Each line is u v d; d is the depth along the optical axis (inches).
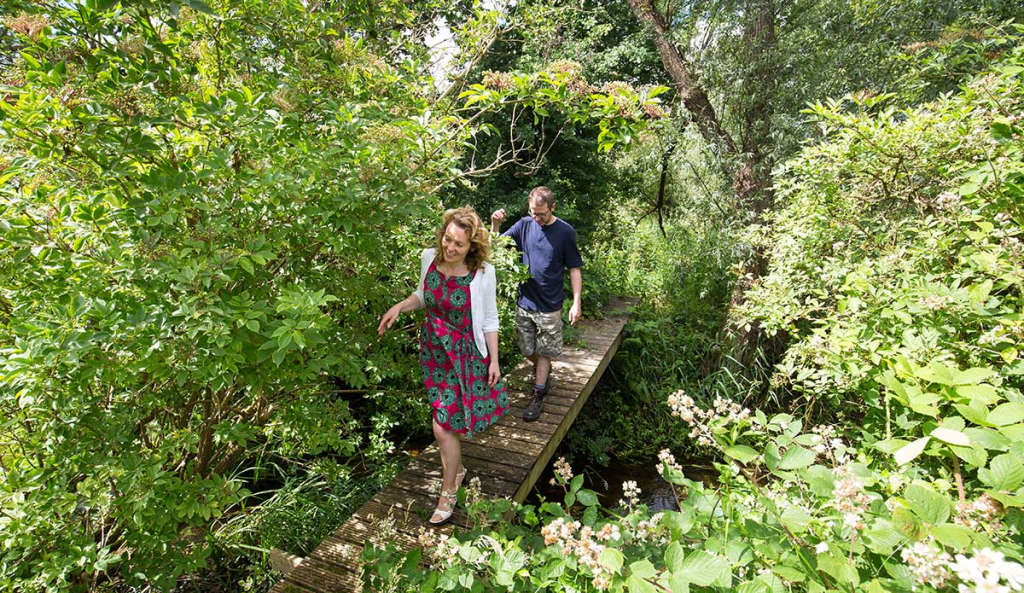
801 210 165.0
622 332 239.3
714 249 242.5
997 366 75.3
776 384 136.7
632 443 209.0
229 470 135.5
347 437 167.6
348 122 86.5
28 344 63.4
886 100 202.8
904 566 42.8
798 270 164.1
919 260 104.6
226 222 70.6
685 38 242.2
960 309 78.5
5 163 71.7
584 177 272.4
